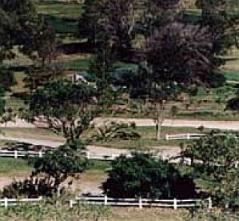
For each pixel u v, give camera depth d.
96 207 92.81
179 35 189.12
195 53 183.25
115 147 124.69
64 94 113.31
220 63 199.88
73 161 97.19
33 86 159.88
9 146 123.00
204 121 149.88
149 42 189.62
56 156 97.12
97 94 116.44
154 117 144.25
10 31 197.50
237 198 94.88
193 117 152.00
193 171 100.62
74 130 115.12
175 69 174.50
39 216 89.00
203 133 133.25
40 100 114.50
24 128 136.75
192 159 98.88
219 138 98.75
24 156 115.06
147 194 97.06
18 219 88.12
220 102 165.25
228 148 96.56
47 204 91.69
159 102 142.12
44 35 192.25
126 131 134.38
